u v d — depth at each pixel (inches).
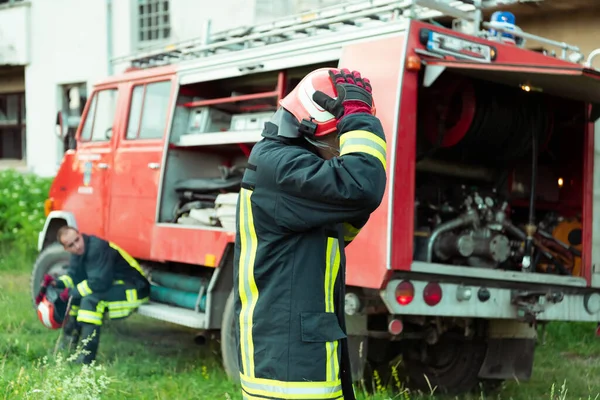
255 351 96.6
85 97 614.5
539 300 196.4
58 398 163.6
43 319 250.2
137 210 257.9
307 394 93.4
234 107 239.5
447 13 190.5
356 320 191.8
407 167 173.5
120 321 312.5
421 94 198.5
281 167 94.7
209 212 232.2
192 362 237.5
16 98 693.9
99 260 232.4
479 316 187.8
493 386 225.5
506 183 219.5
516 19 362.6
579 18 338.3
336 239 99.1
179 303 243.8
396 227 170.7
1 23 652.1
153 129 256.8
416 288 177.0
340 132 95.3
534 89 193.6
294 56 205.2
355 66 185.3
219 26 502.3
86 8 599.8
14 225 466.6
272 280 96.7
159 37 563.2
